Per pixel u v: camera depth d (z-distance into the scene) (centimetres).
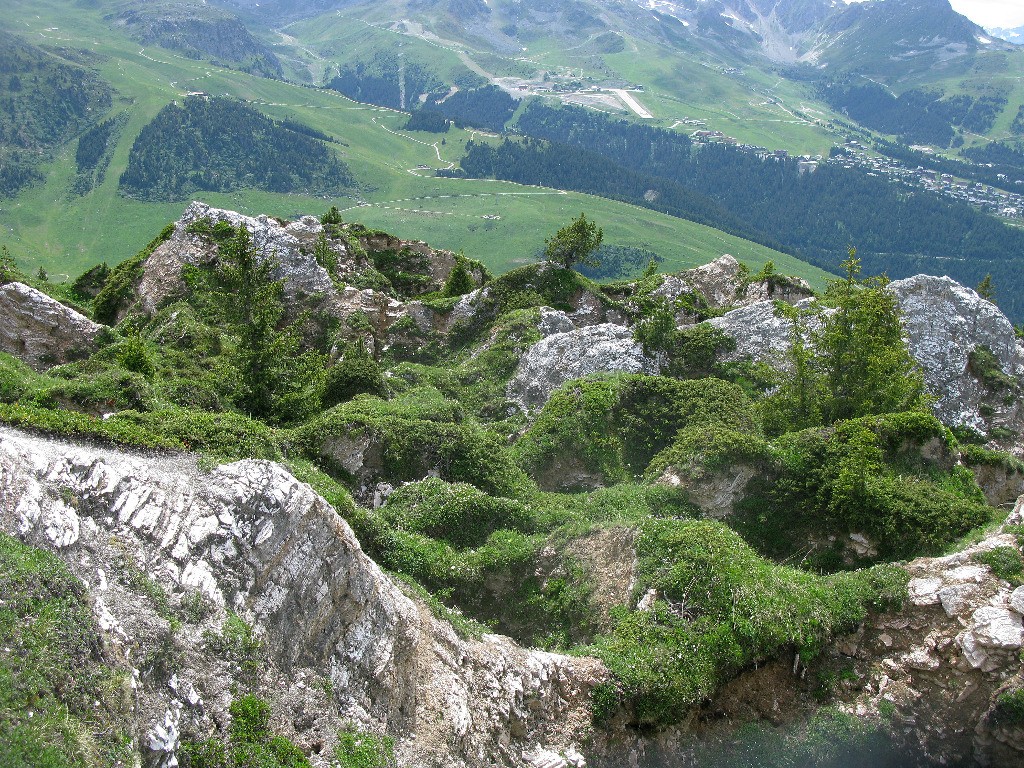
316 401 3841
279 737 1398
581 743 1855
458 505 2659
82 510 1515
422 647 1798
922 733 2017
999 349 4609
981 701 1975
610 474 3400
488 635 2017
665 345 4450
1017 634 1961
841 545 2809
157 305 5056
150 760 1222
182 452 2070
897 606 2183
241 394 3709
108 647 1266
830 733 2011
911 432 3231
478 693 1811
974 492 3197
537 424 3600
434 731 1653
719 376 4403
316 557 1664
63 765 1077
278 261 5303
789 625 2081
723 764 1956
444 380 4694
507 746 1791
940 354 4528
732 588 2114
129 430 2091
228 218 5381
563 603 2317
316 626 1623
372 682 1647
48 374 3378
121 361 3466
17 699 1105
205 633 1432
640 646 2022
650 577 2184
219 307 4744
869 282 4534
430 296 6294
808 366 3759
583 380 3731
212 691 1380
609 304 5850
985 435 4350
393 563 2348
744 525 2861
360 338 5028
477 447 3091
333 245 6297
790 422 3706
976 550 2256
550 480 3425
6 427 1978
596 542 2416
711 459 2889
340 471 2939
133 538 1509
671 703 1930
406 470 2998
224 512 1631
